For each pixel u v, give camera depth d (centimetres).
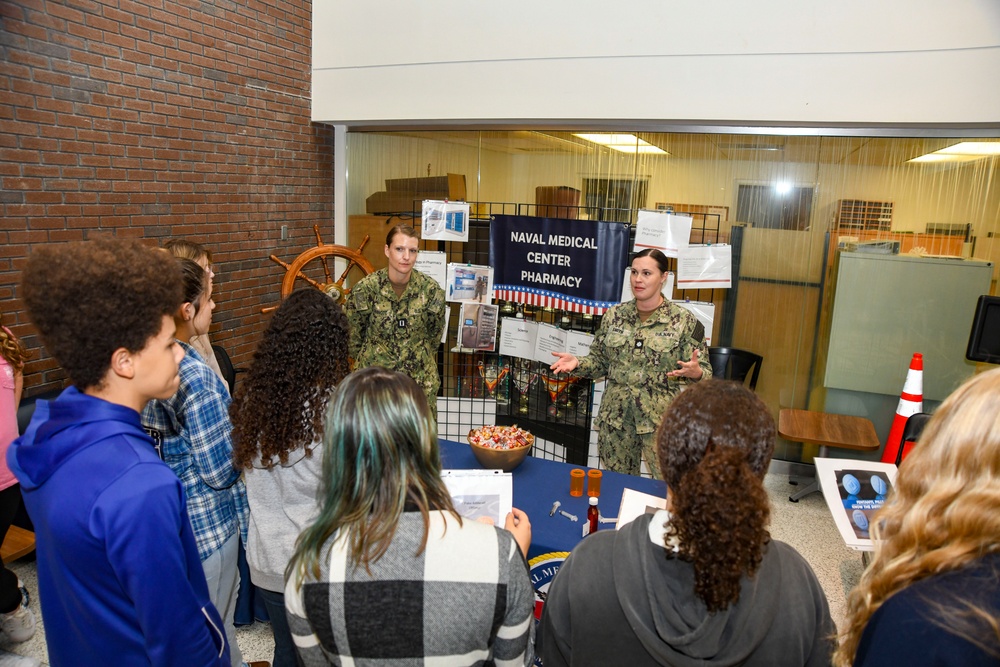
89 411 95
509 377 405
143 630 95
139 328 94
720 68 341
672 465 91
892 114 318
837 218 362
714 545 78
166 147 347
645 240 364
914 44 309
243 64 389
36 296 90
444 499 93
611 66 359
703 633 81
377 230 466
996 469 73
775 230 373
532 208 424
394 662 84
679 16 343
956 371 356
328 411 92
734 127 367
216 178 380
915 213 350
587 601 91
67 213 301
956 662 66
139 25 326
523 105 382
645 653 88
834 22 319
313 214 462
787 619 85
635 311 289
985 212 338
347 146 471
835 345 374
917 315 357
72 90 298
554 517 186
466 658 85
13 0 271
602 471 219
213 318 389
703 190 383
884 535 86
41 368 297
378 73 418
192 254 218
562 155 410
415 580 83
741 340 390
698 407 90
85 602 95
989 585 68
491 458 209
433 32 396
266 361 137
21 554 251
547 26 369
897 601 73
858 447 335
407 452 89
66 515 91
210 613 107
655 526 91
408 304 323
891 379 368
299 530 143
